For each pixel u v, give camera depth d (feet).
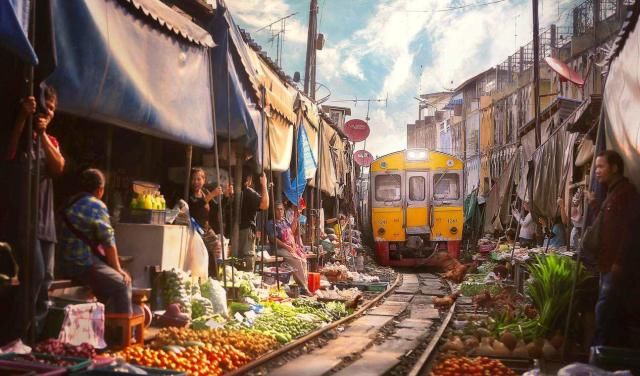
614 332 23.71
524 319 31.55
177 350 23.98
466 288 55.21
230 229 45.06
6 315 20.97
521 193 62.80
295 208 55.72
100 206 24.47
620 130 24.57
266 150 42.75
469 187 178.40
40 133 20.30
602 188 27.89
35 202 19.98
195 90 30.94
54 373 15.02
